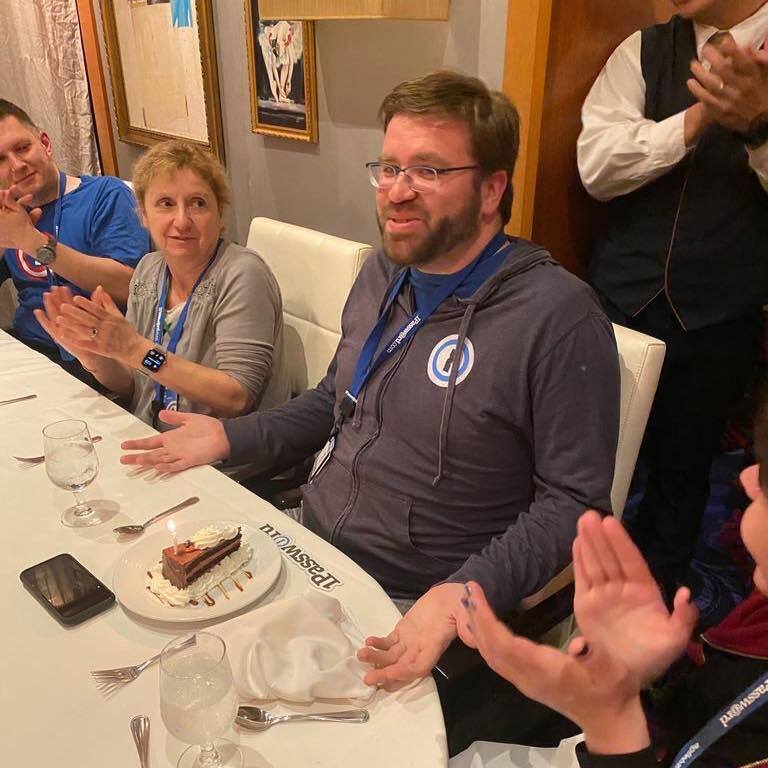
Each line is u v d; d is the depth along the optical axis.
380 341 1.35
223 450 1.39
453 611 0.94
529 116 1.81
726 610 1.92
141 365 1.54
